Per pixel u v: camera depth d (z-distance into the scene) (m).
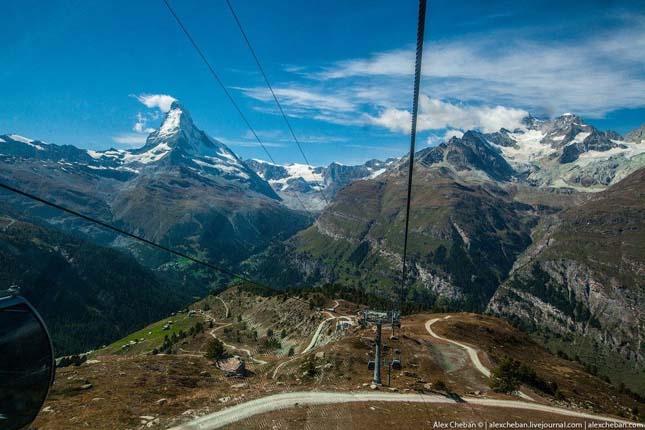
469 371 100.81
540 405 72.75
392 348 112.94
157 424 44.97
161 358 99.81
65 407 50.66
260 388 64.06
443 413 57.81
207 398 55.81
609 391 138.12
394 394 65.88
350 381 81.25
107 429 43.12
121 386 64.44
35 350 20.25
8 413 19.17
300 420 48.59
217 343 107.50
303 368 97.69
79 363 95.56
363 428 48.12
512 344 174.62
